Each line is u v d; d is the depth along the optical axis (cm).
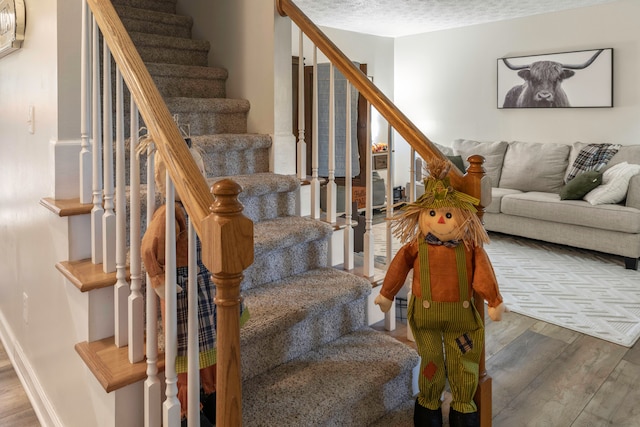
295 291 197
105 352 146
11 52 220
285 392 163
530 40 555
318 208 241
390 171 203
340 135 553
